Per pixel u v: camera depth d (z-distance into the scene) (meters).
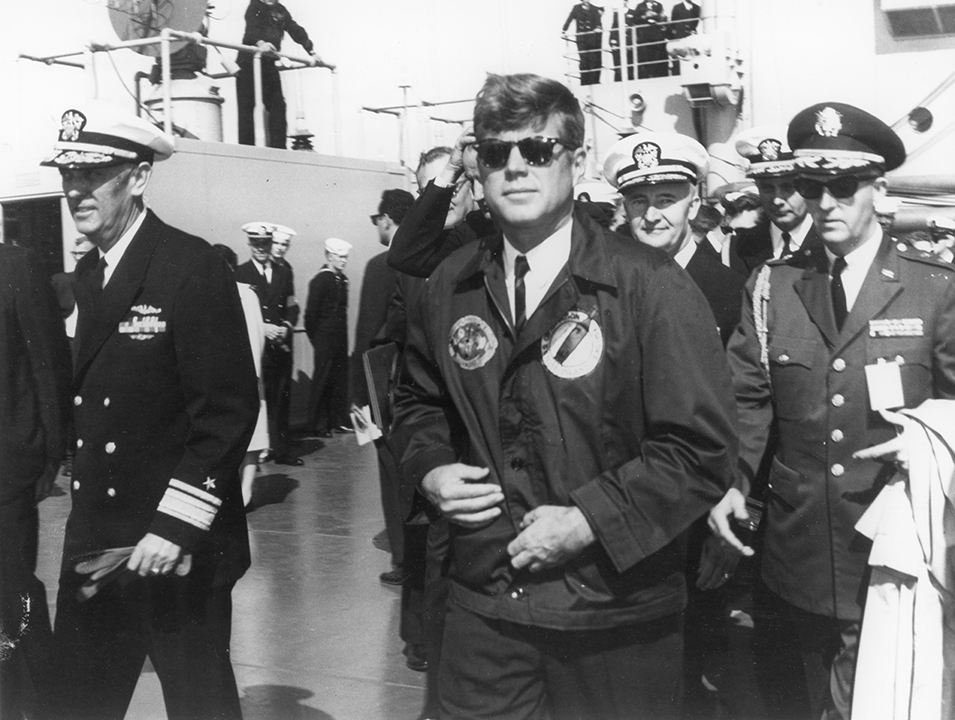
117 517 2.52
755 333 2.65
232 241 7.82
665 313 1.95
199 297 2.47
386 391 3.30
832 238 2.53
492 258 2.12
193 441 2.47
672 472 1.94
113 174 2.50
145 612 2.51
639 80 4.86
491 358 2.07
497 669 2.06
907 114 4.33
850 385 2.48
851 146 2.48
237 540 2.58
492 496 2.03
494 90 2.01
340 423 8.59
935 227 4.32
